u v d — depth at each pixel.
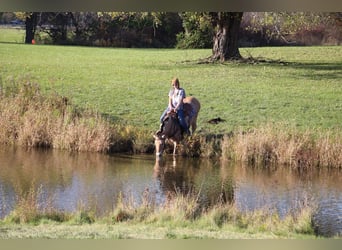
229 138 23.02
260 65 40.00
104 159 21.59
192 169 20.38
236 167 21.00
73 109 25.84
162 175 19.28
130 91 30.80
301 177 19.75
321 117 26.62
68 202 15.31
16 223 12.19
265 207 14.27
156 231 11.32
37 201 15.12
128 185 17.70
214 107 27.75
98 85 32.19
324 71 38.06
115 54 47.31
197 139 22.62
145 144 23.03
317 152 21.41
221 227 12.27
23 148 23.14
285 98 29.80
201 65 40.06
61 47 51.97
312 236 11.66
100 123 23.64
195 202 14.27
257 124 25.23
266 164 21.50
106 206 14.86
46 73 35.53
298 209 14.80
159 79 34.50
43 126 23.59
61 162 20.86
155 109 27.45
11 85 27.88
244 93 30.70
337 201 16.33
